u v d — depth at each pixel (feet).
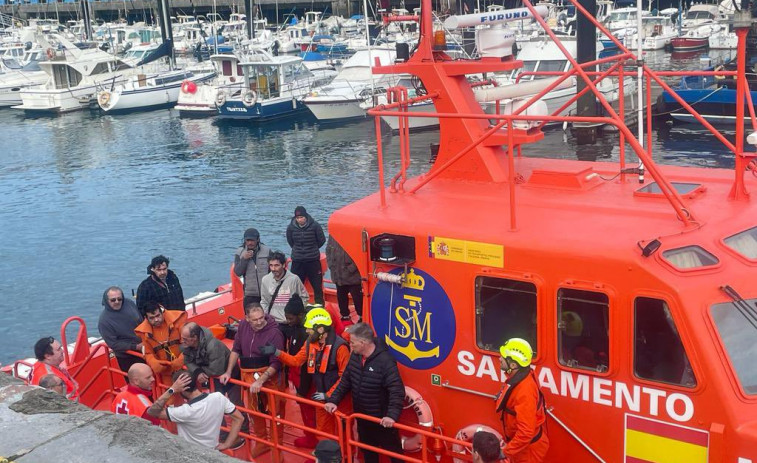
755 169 22.35
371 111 21.72
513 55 25.16
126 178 112.98
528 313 18.71
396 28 189.57
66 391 24.45
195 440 21.35
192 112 171.32
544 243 18.20
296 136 140.87
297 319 24.40
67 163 126.21
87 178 114.11
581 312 17.88
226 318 34.55
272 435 23.43
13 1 360.28
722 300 16.61
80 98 187.42
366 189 98.43
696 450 16.61
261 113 156.15
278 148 130.82
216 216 89.86
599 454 18.11
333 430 23.98
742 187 20.10
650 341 17.01
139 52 213.66
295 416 26.94
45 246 82.43
